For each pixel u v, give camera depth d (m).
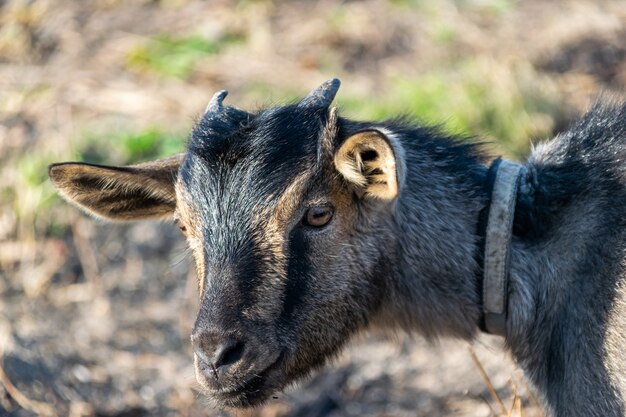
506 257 6.91
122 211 7.49
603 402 6.49
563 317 6.79
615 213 6.75
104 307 11.06
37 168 12.24
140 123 12.97
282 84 13.73
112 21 15.42
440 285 7.06
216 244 6.51
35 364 9.92
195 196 6.65
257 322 6.41
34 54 14.77
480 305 7.09
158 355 10.38
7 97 13.66
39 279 11.40
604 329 6.53
